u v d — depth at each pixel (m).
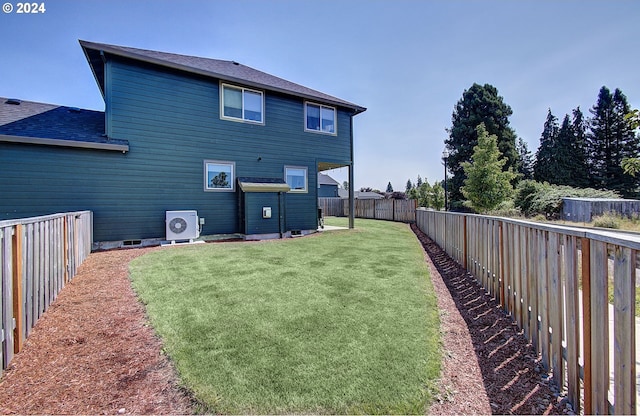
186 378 2.22
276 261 6.02
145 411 1.94
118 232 7.98
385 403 1.98
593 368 1.78
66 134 7.62
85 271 5.27
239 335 2.87
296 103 11.30
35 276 3.11
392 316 3.34
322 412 1.90
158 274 4.98
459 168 28.91
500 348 2.75
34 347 2.70
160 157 8.62
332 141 12.20
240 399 2.01
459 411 1.94
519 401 2.04
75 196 7.49
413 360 2.46
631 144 31.22
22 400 2.03
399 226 15.07
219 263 5.79
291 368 2.33
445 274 5.65
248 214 9.65
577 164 32.97
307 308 3.54
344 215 23.62
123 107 8.10
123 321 3.24
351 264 5.85
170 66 8.60
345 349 2.62
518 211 19.94
